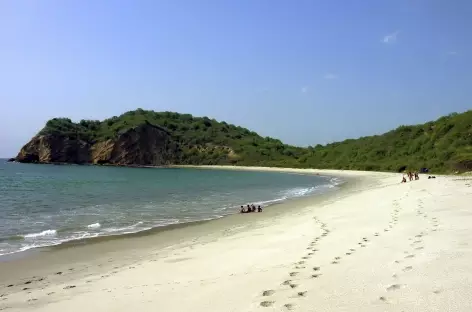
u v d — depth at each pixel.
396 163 96.06
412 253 9.05
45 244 15.75
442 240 10.17
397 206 20.69
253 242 13.96
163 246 15.21
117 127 171.88
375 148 116.94
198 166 166.12
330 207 24.81
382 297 6.16
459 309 5.39
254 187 53.94
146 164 167.25
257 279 8.20
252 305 6.49
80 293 8.76
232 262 10.65
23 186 49.31
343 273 7.88
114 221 22.17
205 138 192.50
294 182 67.25
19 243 15.94
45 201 32.34
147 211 26.84
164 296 7.68
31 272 11.58
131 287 8.88
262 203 32.00
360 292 6.53
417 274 7.20
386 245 10.39
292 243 12.66
